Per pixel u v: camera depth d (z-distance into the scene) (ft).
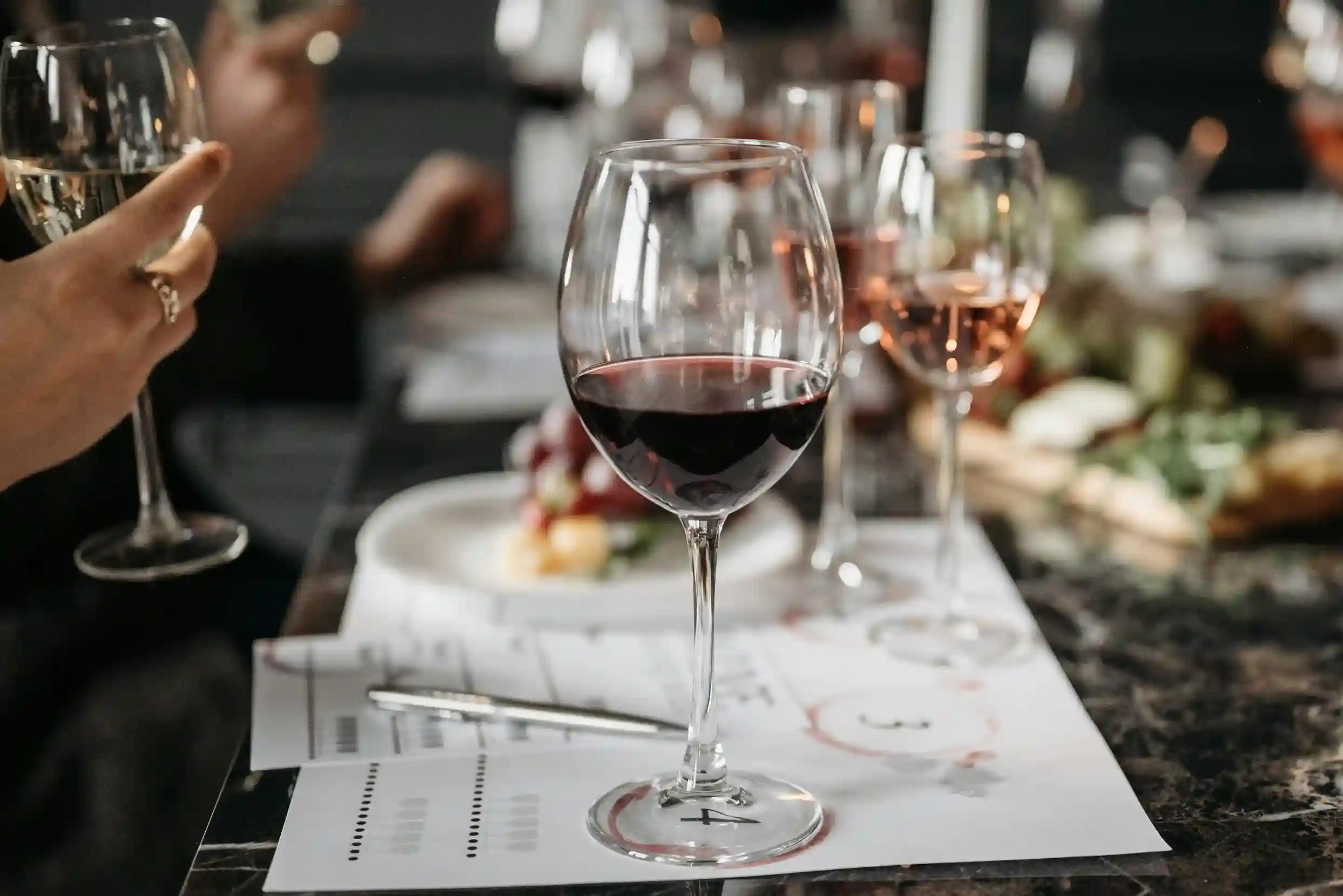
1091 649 3.21
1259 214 7.97
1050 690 2.98
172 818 4.91
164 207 2.77
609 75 7.55
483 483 4.18
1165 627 3.33
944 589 3.46
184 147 2.95
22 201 2.93
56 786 4.98
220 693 5.42
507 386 5.67
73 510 5.80
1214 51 12.41
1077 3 8.91
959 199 3.06
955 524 3.41
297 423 10.62
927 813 2.48
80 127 2.81
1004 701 2.93
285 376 7.69
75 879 4.69
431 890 2.25
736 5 9.50
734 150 2.48
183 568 3.30
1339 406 5.14
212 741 5.17
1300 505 3.93
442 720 2.87
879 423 5.22
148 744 5.15
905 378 5.43
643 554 3.70
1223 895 2.21
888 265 3.13
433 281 7.81
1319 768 2.63
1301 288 6.32
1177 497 3.92
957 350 3.16
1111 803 2.50
